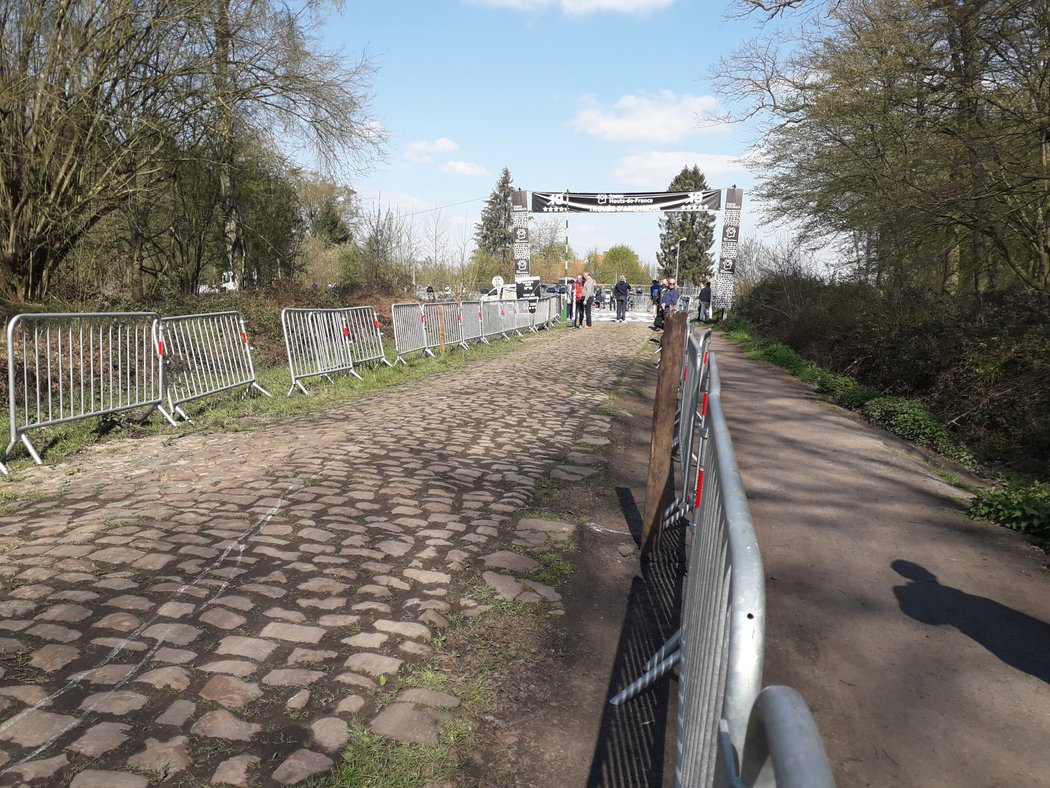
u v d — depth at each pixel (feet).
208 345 29.53
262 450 22.52
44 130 42.34
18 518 15.94
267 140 57.21
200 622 11.43
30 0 41.11
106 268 55.26
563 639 11.80
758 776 3.38
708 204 106.32
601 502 19.06
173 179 55.16
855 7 47.52
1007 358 33.37
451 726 9.24
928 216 40.32
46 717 8.91
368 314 42.24
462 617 12.16
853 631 12.82
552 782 8.47
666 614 12.94
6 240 43.65
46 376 25.29
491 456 22.76
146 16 45.91
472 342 60.54
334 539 15.12
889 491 21.98
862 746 9.62
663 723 9.80
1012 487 21.61
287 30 52.95
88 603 11.87
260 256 72.18
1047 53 33.55
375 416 28.63
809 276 76.02
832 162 54.19
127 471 20.06
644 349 62.59
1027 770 9.25
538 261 219.82
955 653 12.17
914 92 44.04
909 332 42.19
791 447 27.37
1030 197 36.96
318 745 8.67
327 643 11.00
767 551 16.47
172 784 7.91
